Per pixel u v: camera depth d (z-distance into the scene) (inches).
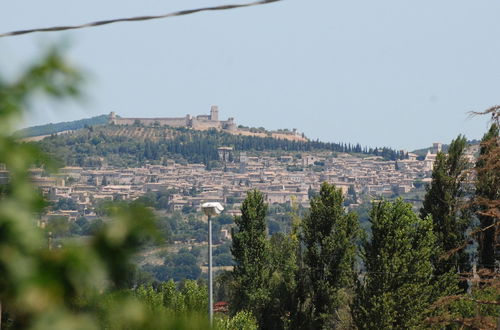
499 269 2965.1
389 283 5000.0
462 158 5620.1
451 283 5226.4
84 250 255.1
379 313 4869.6
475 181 2987.2
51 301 241.6
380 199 5231.3
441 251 5497.1
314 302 5905.5
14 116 257.8
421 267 5027.1
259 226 6328.7
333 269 5861.2
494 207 2851.9
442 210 5575.8
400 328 4931.1
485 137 5152.6
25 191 253.9
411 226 5201.8
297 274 6013.8
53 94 265.6
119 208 276.4
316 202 5969.5
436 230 5561.0
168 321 320.5
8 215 247.9
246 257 6240.2
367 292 5044.3
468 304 3932.1
